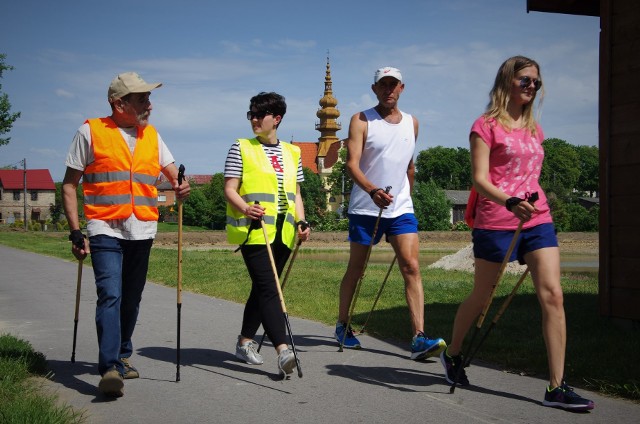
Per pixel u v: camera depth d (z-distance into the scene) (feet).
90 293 36.63
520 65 14.66
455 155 462.60
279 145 17.93
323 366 18.08
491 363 18.02
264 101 17.54
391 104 19.70
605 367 16.38
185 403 14.53
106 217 15.62
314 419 13.32
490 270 14.92
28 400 13.47
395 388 15.66
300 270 47.16
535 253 14.12
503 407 13.94
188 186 16.19
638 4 21.85
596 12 26.63
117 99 15.80
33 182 356.18
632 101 21.93
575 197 381.40
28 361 17.30
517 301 28.76
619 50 22.50
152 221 16.31
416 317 18.94
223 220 351.67
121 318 16.60
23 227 290.56
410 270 19.29
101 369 14.92
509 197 13.79
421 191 250.16
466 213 15.83
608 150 22.75
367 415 13.55
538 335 20.94
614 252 22.56
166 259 58.90
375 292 32.83
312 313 27.30
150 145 16.31
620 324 22.39
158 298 33.60
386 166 19.65
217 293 35.01
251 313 18.40
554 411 13.60
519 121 14.93
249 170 17.24
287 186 17.60
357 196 20.06
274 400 14.73
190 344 21.36
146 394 15.26
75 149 15.69
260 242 16.92
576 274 61.11
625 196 22.16
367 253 19.12
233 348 20.71
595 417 13.15
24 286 40.57
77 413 13.34
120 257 15.76
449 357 16.02
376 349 20.42
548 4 25.77
